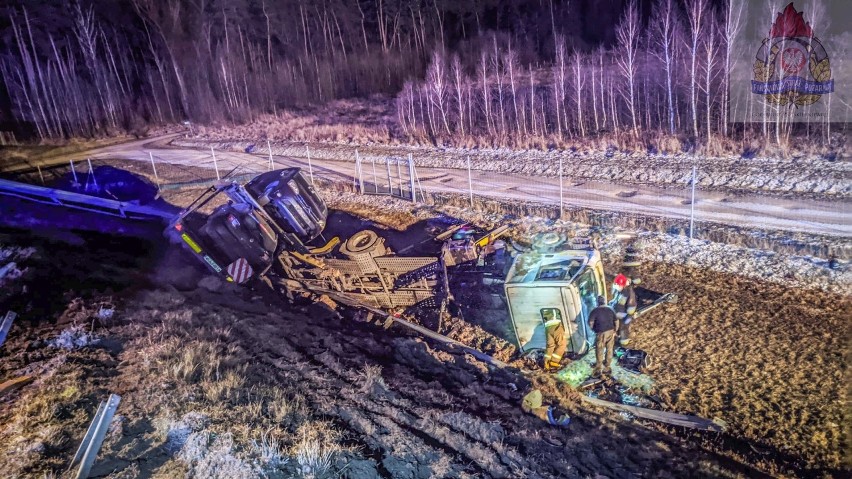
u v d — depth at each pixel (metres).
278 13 52.44
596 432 7.98
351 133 32.25
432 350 10.56
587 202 17.80
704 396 8.55
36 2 47.22
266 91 45.50
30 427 7.70
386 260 12.48
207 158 29.77
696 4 28.58
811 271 12.00
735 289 11.66
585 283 9.80
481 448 7.61
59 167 28.34
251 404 8.34
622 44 34.69
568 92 30.88
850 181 16.61
